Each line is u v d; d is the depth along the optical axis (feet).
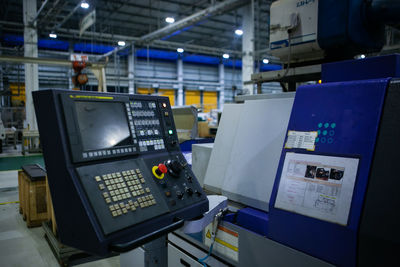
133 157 3.08
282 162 3.43
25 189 11.07
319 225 2.90
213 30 44.60
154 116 3.51
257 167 4.15
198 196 3.35
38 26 33.22
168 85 57.16
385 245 2.41
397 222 2.37
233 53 47.01
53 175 2.69
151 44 40.55
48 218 10.09
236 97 5.03
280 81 5.97
